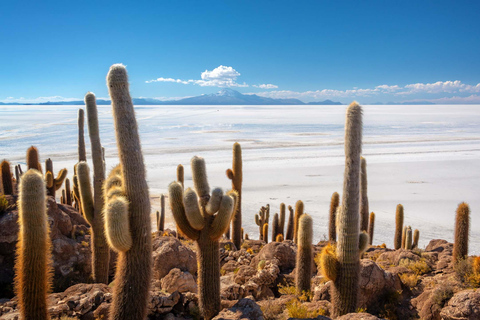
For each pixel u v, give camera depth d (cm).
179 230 766
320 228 2755
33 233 545
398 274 1041
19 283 554
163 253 1002
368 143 8869
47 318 569
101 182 1012
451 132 12150
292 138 10188
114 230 562
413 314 864
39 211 547
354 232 768
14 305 788
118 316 589
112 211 561
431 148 7894
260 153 7088
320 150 7569
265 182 4478
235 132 12200
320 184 4406
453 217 3125
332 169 5406
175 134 11262
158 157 6438
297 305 804
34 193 541
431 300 837
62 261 1055
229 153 7025
